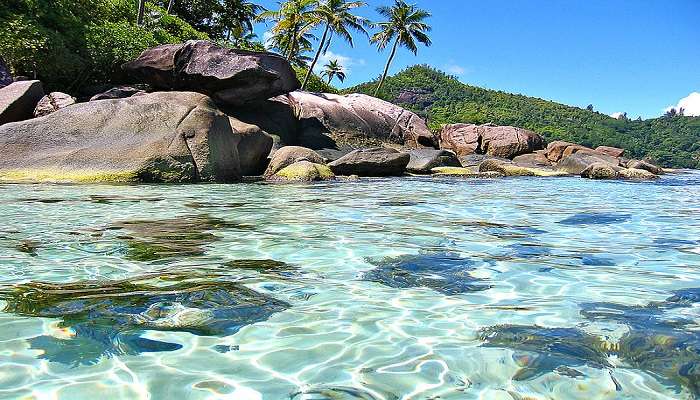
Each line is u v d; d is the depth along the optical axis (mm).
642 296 3508
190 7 36469
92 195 8930
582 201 10016
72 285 3527
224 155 13430
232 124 15695
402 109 26203
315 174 14625
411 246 5094
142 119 12953
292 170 14688
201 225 6090
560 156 28703
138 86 20109
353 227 6176
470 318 3033
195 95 14180
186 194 9609
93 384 2168
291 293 3473
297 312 3102
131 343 2592
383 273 4031
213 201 8633
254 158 15789
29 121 12414
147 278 3734
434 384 2215
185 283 3623
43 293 3336
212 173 12797
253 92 18531
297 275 3938
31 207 7324
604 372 2318
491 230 6156
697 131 87500
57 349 2500
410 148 24375
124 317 2938
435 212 7797
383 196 10180
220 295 3363
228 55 18188
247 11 40969
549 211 8188
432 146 25562
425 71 115688
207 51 18125
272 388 2168
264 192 10516
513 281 3861
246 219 6660
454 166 22328
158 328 2795
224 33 39188
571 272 4148
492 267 4277
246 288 3545
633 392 2139
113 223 6074
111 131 12609
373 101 25953
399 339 2715
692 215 7891
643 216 7723
